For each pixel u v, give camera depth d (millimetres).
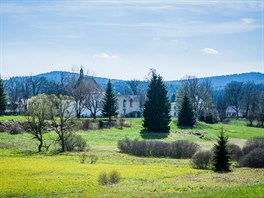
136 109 167125
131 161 60625
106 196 31531
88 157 62844
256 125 156000
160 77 110000
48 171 47906
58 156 63906
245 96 188250
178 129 115812
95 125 105062
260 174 45688
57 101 73688
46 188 37094
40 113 72125
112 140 89688
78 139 73938
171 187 35781
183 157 68562
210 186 35625
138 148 71000
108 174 42250
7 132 88500
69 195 33344
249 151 60969
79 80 139125
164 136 100938
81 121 103438
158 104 107562
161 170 50500
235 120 174125
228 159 51188
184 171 50125
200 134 108250
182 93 143625
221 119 163500
